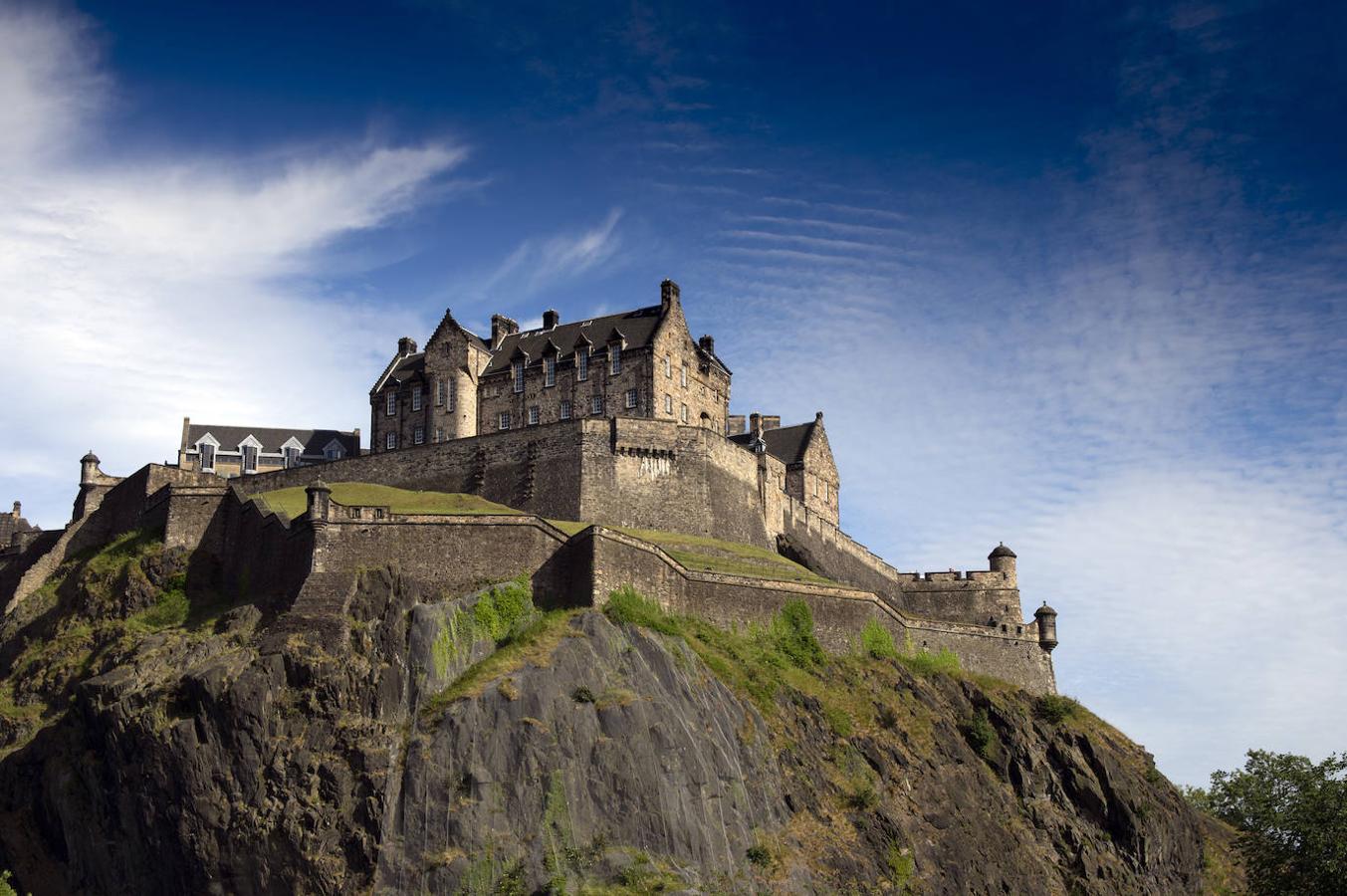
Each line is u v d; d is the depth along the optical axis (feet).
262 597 367.25
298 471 486.38
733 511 476.13
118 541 428.15
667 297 517.14
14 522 608.60
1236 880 458.50
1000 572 539.29
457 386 523.29
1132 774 442.50
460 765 316.81
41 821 339.16
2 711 373.61
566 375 511.40
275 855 310.04
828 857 343.05
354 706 328.29
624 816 318.24
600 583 367.86
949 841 374.63
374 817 310.04
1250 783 480.23
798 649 414.00
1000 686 464.65
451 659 342.03
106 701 334.65
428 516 367.66
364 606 346.33
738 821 334.24
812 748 374.43
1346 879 392.68
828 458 570.46
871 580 550.36
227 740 320.91
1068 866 409.28
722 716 354.74
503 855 305.32
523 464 458.50
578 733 327.26
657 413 493.77
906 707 418.10
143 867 320.91
